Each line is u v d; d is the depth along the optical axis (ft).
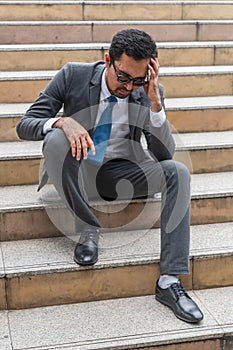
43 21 13.65
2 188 8.85
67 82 7.50
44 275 7.19
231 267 7.86
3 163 8.86
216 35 14.23
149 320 6.93
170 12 14.56
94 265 7.32
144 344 6.48
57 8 13.85
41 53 11.87
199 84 11.73
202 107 10.61
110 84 7.06
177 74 11.52
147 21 13.88
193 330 6.72
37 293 7.25
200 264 7.71
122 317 7.01
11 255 7.55
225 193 8.68
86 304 7.38
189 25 13.97
